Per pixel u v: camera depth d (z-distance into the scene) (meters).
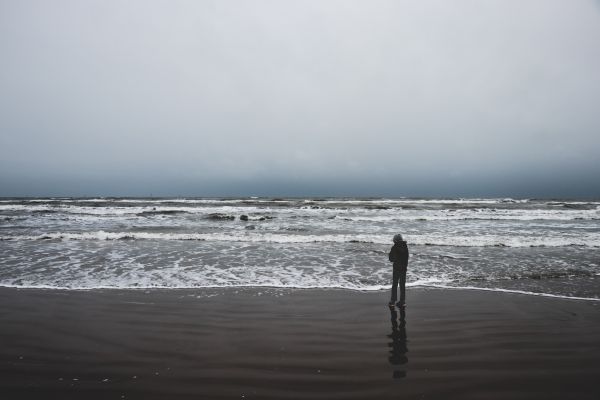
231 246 16.34
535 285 9.84
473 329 6.57
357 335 6.25
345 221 30.11
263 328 6.56
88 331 6.34
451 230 23.55
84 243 17.03
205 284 9.70
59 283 9.68
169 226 25.52
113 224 26.67
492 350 5.66
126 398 4.22
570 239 18.20
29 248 15.43
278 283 9.89
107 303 7.98
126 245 16.47
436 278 10.68
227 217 31.56
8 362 5.12
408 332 6.42
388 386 4.55
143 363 5.13
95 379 4.66
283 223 28.28
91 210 39.62
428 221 30.27
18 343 5.80
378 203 61.31
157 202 59.56
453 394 4.37
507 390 4.46
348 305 7.96
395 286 7.92
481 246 16.92
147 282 9.86
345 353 5.52
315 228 24.59
